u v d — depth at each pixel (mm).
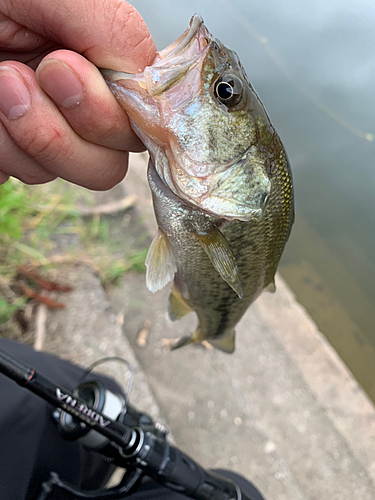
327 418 341
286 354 375
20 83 120
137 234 443
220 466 307
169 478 154
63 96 124
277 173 179
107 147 142
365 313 540
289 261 594
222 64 151
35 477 169
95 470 213
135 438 153
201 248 188
